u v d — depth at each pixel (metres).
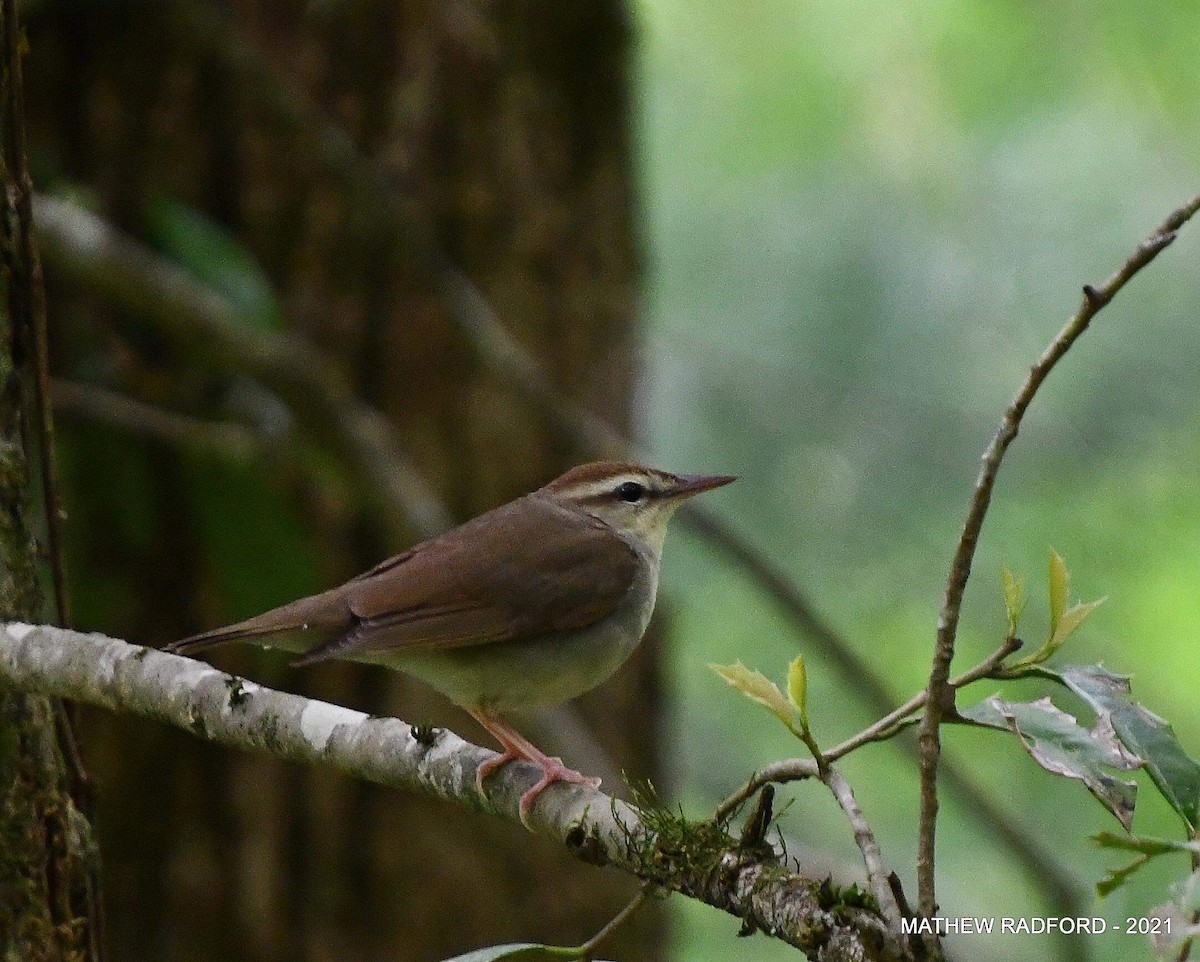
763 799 5.29
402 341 11.79
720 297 15.11
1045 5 13.77
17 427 6.57
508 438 11.98
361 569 11.54
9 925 6.22
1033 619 14.52
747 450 14.90
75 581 10.62
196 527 10.64
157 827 10.98
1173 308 14.30
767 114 14.79
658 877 5.46
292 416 10.82
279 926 11.06
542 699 8.52
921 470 14.70
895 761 15.47
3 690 6.33
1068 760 5.08
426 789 6.42
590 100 12.74
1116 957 10.14
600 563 8.56
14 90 6.55
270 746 6.36
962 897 14.75
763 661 15.75
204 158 11.57
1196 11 13.41
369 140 12.00
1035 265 14.41
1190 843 4.27
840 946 4.70
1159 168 14.23
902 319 14.64
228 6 11.76
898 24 14.29
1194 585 14.32
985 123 14.38
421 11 12.07
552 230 12.51
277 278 11.62
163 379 11.29
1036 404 14.57
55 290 11.23
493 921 11.46
